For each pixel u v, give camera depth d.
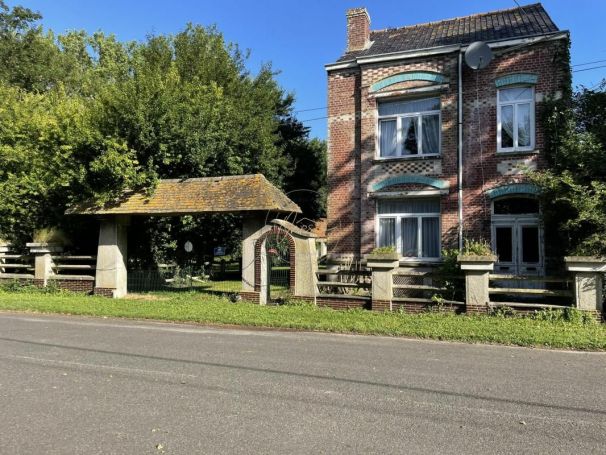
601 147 12.38
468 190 15.48
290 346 8.57
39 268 16.25
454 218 15.57
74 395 5.62
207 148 17.89
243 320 11.01
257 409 5.19
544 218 13.30
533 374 6.75
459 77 15.62
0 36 31.88
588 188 11.97
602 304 10.59
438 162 15.88
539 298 14.24
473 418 4.97
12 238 17.44
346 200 17.20
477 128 15.51
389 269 12.27
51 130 15.77
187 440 4.35
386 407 5.29
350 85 17.39
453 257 12.34
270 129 24.00
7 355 7.66
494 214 15.27
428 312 11.78
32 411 5.07
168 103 16.78
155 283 17.03
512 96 15.34
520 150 15.01
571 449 4.23
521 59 15.12
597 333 9.31
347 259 16.97
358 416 5.00
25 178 16.14
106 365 7.05
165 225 18.64
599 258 10.38
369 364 7.25
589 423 4.86
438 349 8.41
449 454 4.10
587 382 6.36
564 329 9.67
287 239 13.60
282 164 24.84
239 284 20.86
